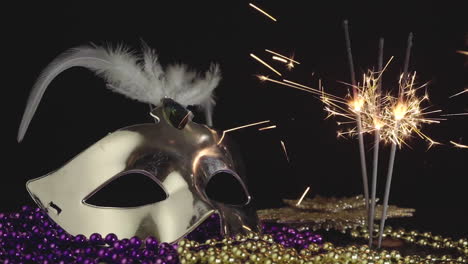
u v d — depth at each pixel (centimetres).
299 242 151
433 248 157
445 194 229
